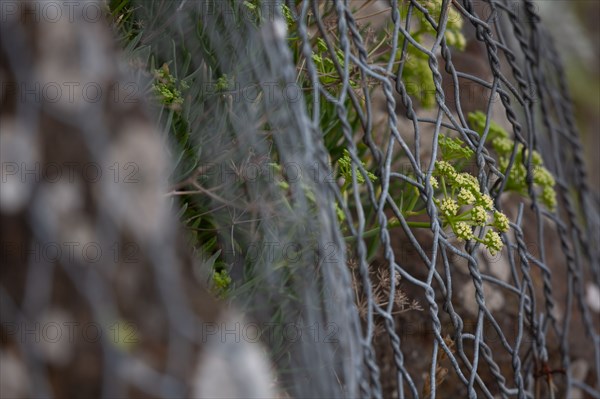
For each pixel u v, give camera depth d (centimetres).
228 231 202
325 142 241
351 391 136
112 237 112
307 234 190
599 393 291
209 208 204
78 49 112
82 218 111
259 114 198
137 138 115
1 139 109
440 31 182
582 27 648
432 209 171
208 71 212
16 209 109
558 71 306
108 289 111
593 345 294
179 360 115
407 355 254
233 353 121
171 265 117
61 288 110
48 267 110
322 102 222
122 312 112
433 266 169
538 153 248
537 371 232
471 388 180
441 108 180
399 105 278
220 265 197
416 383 252
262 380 124
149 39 207
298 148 162
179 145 197
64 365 111
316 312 187
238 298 193
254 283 193
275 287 196
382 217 157
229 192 203
